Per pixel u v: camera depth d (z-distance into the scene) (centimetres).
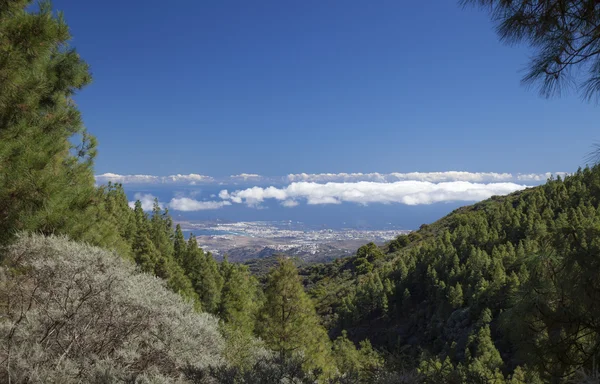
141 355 445
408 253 11206
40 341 382
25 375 326
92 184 969
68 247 564
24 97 693
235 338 596
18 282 465
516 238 7969
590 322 292
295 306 2217
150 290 554
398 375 342
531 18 333
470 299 6053
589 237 304
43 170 721
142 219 5366
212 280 4669
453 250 7969
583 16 318
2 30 650
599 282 292
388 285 8156
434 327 6309
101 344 419
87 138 967
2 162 661
